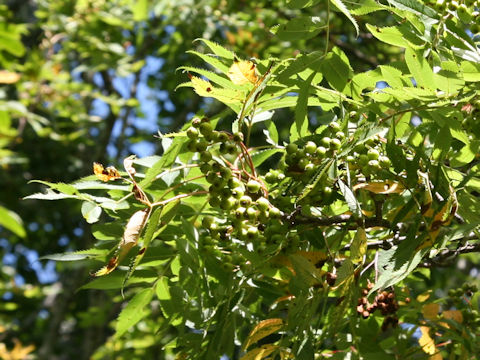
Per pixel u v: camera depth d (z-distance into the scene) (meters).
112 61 1.51
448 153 0.56
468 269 1.49
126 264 0.57
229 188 0.54
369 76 0.55
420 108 0.53
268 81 0.54
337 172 0.52
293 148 0.54
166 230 0.58
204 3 1.39
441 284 1.22
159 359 1.29
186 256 0.55
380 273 0.54
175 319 0.58
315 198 0.54
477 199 0.54
